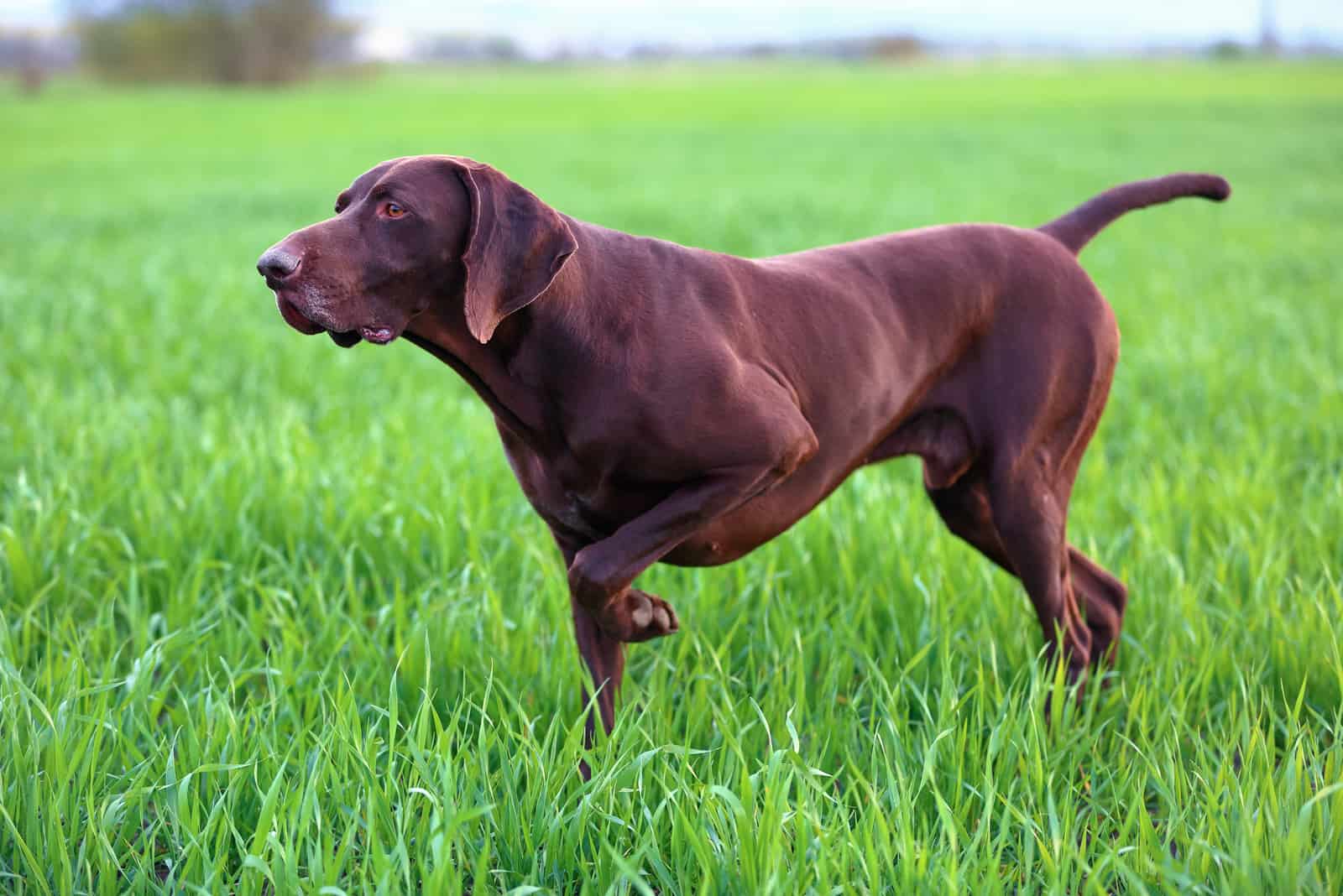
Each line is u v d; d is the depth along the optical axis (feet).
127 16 254.27
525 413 12.82
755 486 12.84
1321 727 14.17
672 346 12.55
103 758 13.07
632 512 13.20
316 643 15.61
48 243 54.80
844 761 13.17
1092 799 12.57
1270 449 22.59
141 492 20.03
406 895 10.80
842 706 14.90
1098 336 15.28
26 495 19.16
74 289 41.73
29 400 26.53
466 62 473.67
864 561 18.31
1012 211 63.36
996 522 15.15
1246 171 86.53
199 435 24.26
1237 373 29.30
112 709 13.55
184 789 11.71
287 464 21.12
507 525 19.56
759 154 107.45
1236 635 16.02
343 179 88.79
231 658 15.66
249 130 143.84
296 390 29.58
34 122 159.53
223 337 34.94
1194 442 24.38
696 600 17.12
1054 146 110.22
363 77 280.10
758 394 12.78
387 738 13.37
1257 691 14.76
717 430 12.53
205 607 17.17
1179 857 11.87
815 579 17.84
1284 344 33.50
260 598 17.84
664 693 14.35
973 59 463.42
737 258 13.88
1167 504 20.08
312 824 11.90
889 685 15.10
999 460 14.94
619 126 147.64
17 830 11.61
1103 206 16.29
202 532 19.02
